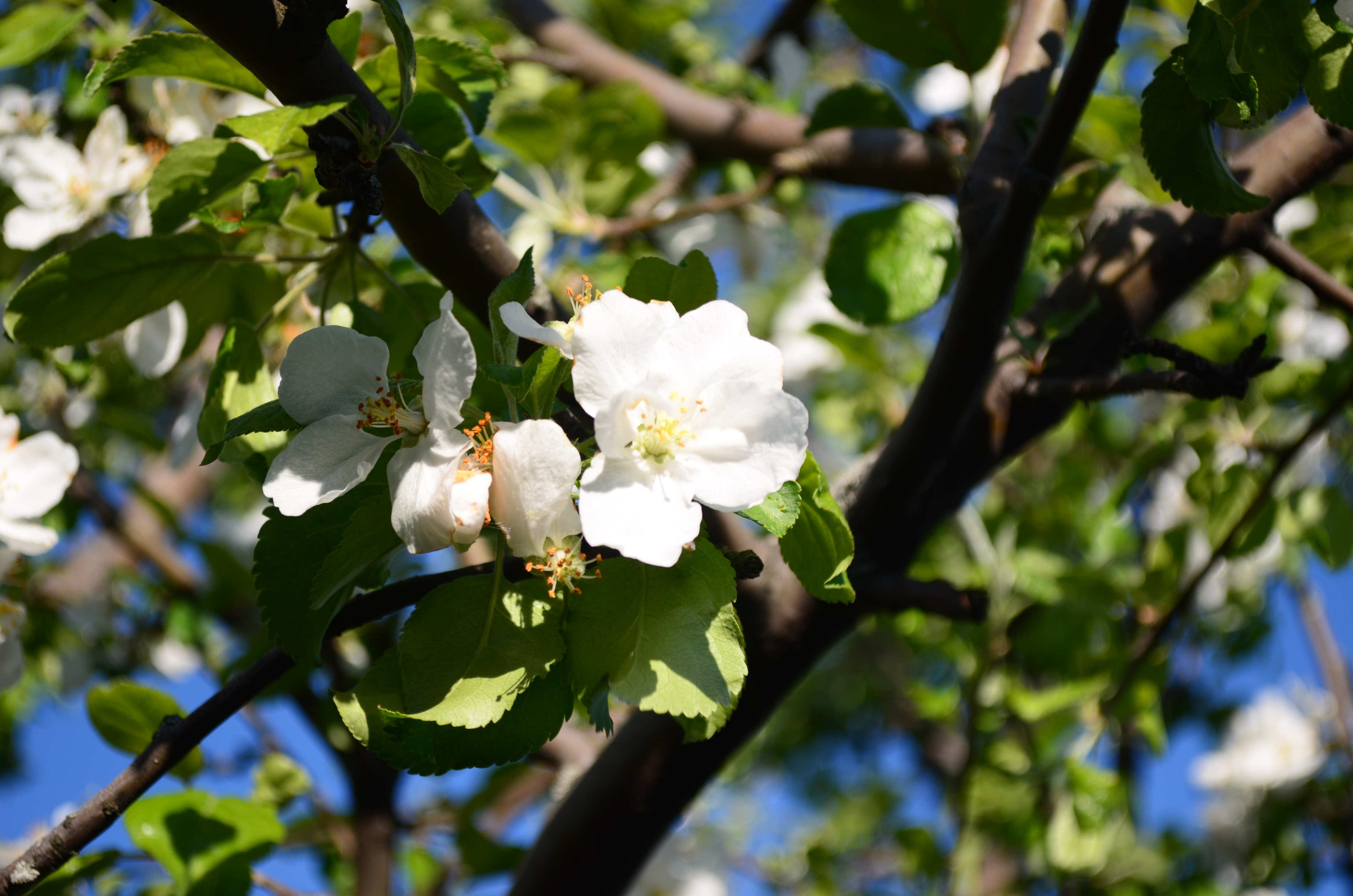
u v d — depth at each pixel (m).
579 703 0.47
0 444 0.59
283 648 0.48
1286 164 0.61
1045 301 0.61
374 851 0.72
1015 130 0.58
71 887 0.57
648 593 0.47
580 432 0.48
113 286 0.53
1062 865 0.79
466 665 0.47
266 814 0.59
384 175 0.51
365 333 0.54
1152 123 0.51
